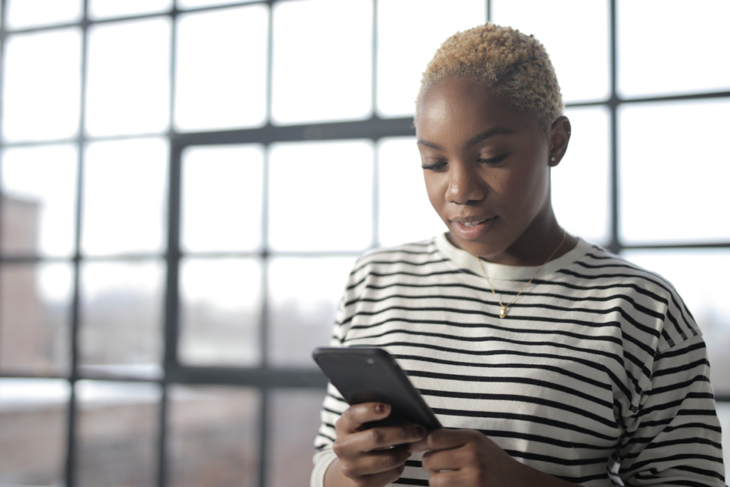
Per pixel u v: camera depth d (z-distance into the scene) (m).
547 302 0.86
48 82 2.50
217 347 2.28
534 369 0.81
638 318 0.83
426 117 0.80
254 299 2.24
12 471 2.48
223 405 2.31
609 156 1.88
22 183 2.52
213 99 2.29
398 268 0.97
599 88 1.90
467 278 0.91
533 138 0.79
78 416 2.39
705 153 1.82
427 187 0.83
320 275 2.17
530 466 0.77
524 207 0.80
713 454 0.80
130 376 2.33
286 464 2.23
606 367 0.81
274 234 2.22
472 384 0.83
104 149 2.41
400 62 2.09
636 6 1.88
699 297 1.81
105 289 2.40
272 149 2.22
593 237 1.88
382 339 0.92
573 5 1.92
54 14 2.51
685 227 1.83
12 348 2.53
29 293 2.50
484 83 0.77
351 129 2.11
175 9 2.34
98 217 2.41
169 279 2.29
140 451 2.35
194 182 2.31
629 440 0.84
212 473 2.31
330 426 0.96
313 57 2.19
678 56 1.85
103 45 2.43
